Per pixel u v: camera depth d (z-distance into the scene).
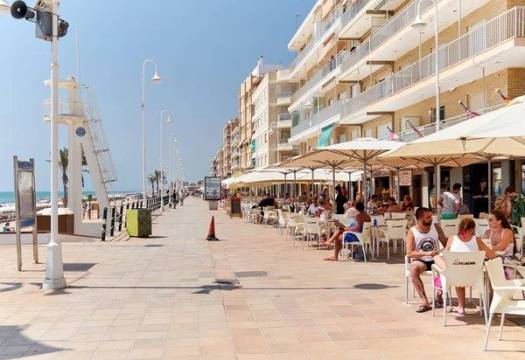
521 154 12.06
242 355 6.78
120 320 8.67
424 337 7.41
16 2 11.43
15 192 13.93
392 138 31.19
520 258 9.17
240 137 116.94
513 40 21.52
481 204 27.56
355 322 8.31
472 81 27.53
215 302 9.95
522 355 6.54
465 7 27.16
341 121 44.38
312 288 11.24
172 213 53.56
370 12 38.97
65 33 12.16
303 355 6.74
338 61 47.75
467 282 7.88
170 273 13.50
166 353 6.92
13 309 9.52
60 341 7.54
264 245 20.61
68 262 15.62
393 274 12.94
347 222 16.48
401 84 33.78
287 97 74.69
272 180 34.19
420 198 35.59
